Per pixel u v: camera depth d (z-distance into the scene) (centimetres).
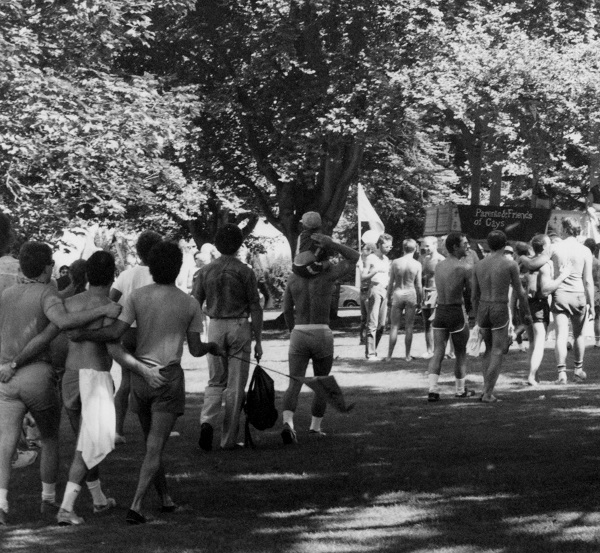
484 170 5309
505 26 4178
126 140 3158
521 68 4097
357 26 3922
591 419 1477
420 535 836
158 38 4062
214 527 884
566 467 1120
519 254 2253
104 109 3195
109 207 3269
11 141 2866
